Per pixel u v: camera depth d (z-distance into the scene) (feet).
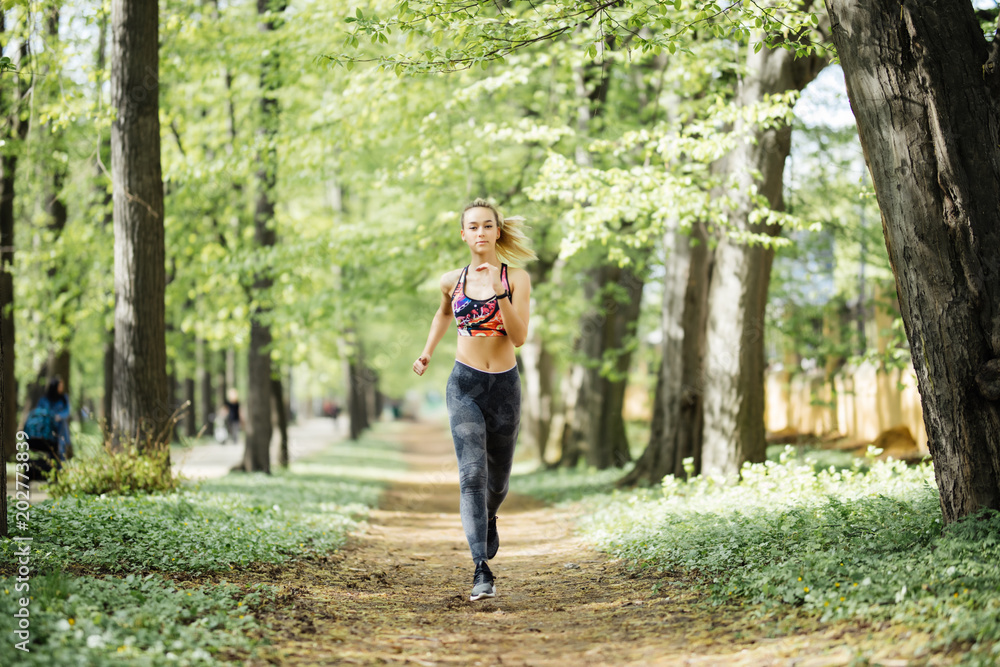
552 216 44.80
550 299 57.57
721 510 26.13
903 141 16.38
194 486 33.99
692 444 38.96
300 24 40.32
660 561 21.02
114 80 32.48
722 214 32.55
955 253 16.07
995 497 15.94
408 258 44.96
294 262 46.55
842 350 51.78
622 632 15.02
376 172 44.14
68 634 12.26
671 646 13.67
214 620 13.96
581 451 64.49
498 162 46.21
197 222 52.34
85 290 53.16
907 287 16.63
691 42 32.86
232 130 51.72
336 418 158.10
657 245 47.83
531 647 14.24
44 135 45.24
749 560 18.43
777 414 84.84
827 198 46.37
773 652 12.47
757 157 34.09
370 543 29.53
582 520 33.55
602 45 20.97
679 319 40.04
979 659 10.36
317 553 24.23
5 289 44.45
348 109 40.96
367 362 102.78
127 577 15.89
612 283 55.36
